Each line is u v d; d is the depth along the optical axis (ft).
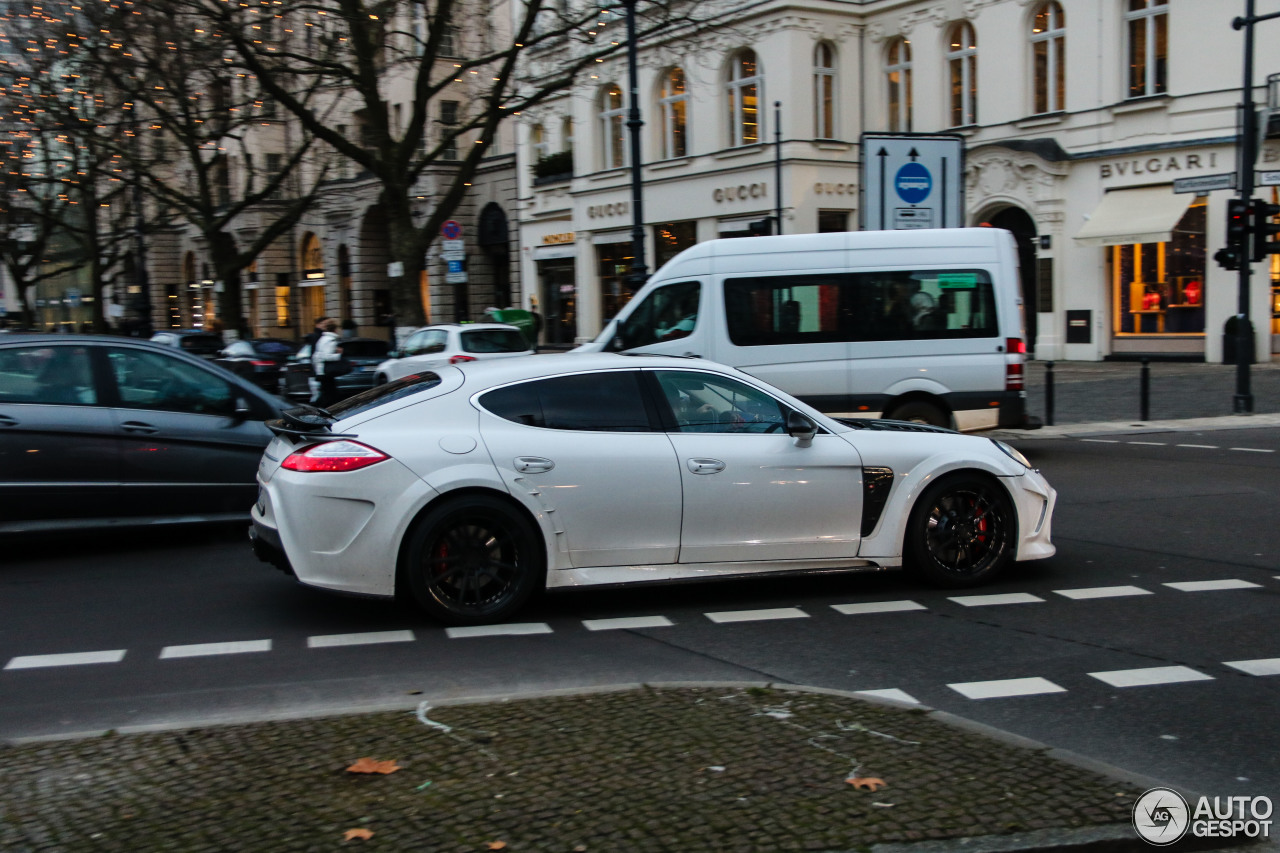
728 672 17.66
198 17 69.72
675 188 108.99
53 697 16.52
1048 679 17.35
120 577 25.04
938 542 23.06
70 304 226.99
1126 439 50.26
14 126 92.38
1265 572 24.62
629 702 15.07
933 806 11.64
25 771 12.48
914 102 100.63
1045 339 94.48
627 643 19.35
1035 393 70.33
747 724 14.16
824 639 19.58
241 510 29.09
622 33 108.47
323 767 12.57
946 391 40.70
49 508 26.91
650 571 21.27
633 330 42.80
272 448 21.54
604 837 10.82
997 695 16.61
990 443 23.82
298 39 91.71
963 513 23.18
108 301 205.16
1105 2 87.76
